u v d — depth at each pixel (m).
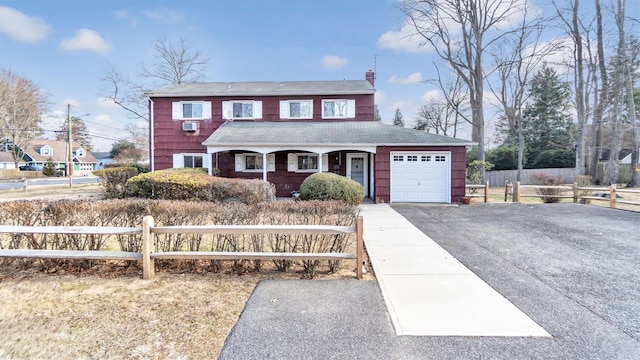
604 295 3.57
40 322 2.98
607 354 2.47
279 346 2.58
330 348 2.55
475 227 7.41
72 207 4.79
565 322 2.95
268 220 5.08
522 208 10.56
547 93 31.53
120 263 4.46
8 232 4.08
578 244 5.83
